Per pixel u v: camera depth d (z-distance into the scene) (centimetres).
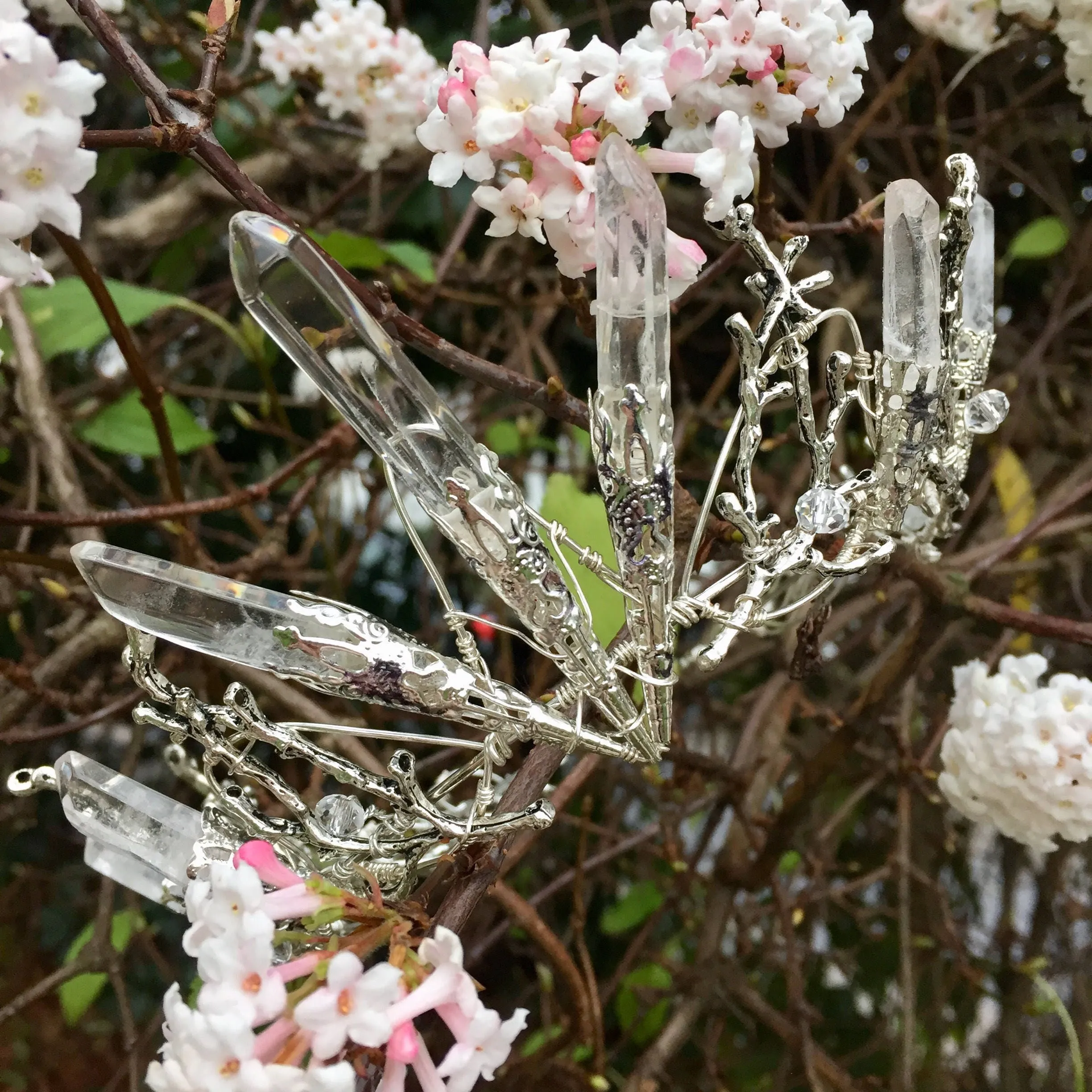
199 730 21
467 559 20
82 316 41
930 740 48
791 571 21
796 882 58
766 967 54
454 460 19
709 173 21
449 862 22
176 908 22
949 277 23
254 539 67
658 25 22
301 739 21
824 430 23
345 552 66
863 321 56
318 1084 17
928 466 23
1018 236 50
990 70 56
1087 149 59
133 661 20
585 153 21
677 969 47
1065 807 30
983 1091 52
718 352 63
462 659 21
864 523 23
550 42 21
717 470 21
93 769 22
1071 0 33
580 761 33
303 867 21
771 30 22
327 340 19
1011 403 51
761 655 53
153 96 24
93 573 19
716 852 50
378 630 20
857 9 58
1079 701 30
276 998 18
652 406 19
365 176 50
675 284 22
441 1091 18
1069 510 49
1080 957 51
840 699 56
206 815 22
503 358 66
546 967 47
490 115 20
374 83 41
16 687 37
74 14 31
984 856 59
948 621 40
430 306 44
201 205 55
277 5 64
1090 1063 47
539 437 57
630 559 20
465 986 18
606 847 53
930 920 51
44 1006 61
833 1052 56
